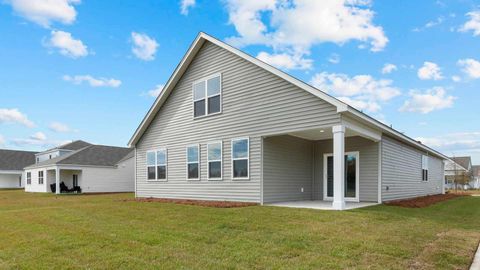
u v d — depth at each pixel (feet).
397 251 17.49
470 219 30.63
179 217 29.14
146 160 57.98
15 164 139.95
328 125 33.40
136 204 42.09
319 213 29.89
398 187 49.03
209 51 47.03
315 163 48.37
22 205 49.47
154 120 56.59
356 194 44.42
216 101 45.37
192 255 17.19
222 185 43.70
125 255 17.40
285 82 37.27
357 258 16.30
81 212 34.76
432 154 71.20
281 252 17.47
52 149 121.19
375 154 43.06
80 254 17.84
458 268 14.99
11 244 20.47
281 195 42.24
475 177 186.39
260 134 39.40
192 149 48.57
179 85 51.78
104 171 100.89
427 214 32.27
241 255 16.97
